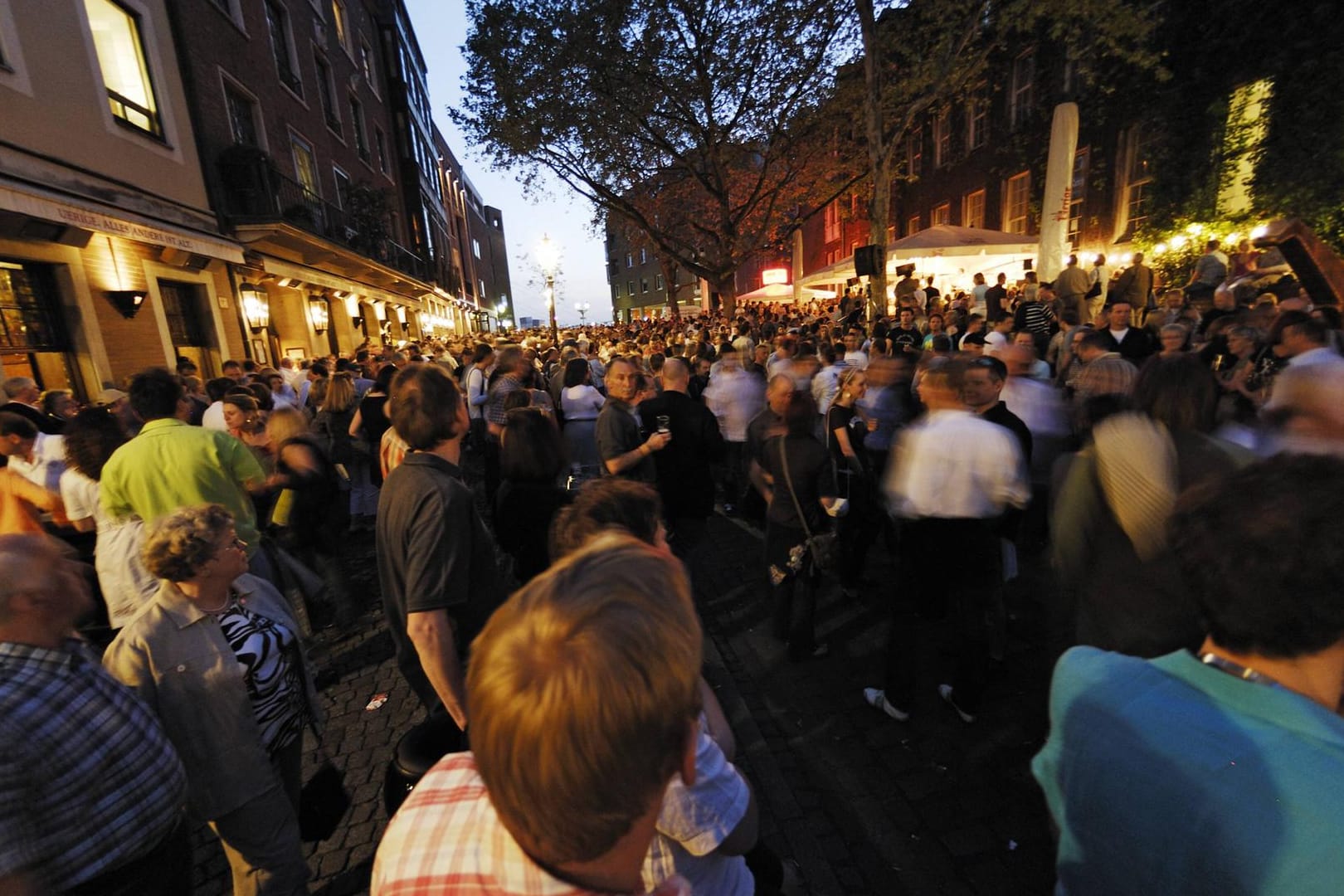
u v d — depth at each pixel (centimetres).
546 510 274
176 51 1032
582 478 562
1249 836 76
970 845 242
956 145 2036
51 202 659
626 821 61
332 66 1894
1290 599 76
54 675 143
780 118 1552
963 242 1329
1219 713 83
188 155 1032
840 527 432
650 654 59
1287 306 534
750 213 2066
